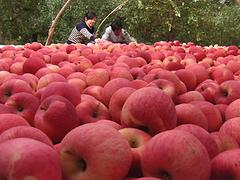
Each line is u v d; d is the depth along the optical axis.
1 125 1.31
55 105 1.45
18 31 14.91
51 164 1.01
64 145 1.13
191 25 10.98
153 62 3.18
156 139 1.13
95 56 3.37
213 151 1.27
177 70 2.62
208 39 11.52
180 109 1.56
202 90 2.16
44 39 14.60
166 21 10.77
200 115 1.56
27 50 3.75
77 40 7.56
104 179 1.09
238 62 3.24
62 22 12.33
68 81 2.32
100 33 12.06
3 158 1.00
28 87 1.99
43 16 13.82
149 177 1.07
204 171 1.09
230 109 1.76
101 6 12.16
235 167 1.13
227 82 2.09
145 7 10.55
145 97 1.39
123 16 11.40
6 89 1.96
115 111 1.68
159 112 1.38
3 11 14.42
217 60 3.75
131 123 1.42
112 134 1.13
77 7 12.21
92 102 1.73
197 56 3.93
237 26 12.23
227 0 13.73
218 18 11.88
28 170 0.97
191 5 10.80
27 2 14.48
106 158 1.09
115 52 3.88
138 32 11.16
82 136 1.11
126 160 1.12
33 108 1.61
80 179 1.10
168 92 1.91
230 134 1.43
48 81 2.22
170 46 5.01
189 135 1.12
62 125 1.44
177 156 1.07
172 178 1.09
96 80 2.35
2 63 2.94
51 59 3.46
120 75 2.38
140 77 2.46
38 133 1.19
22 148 1.00
